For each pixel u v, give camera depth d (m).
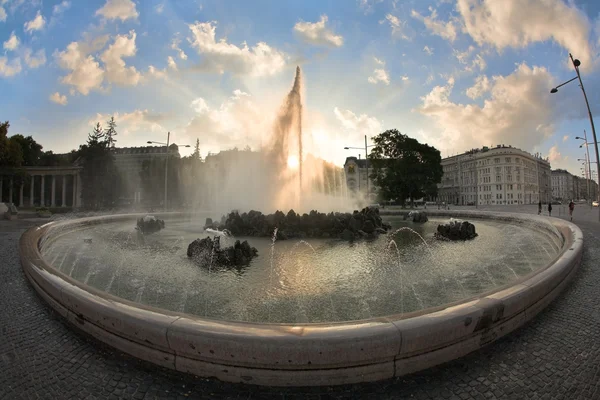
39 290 5.35
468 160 108.56
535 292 4.28
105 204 55.16
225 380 2.90
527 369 3.14
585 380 3.00
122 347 3.45
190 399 2.71
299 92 24.73
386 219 24.66
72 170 62.44
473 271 7.38
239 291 5.88
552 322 4.20
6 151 41.00
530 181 106.81
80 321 4.01
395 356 2.92
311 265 7.98
